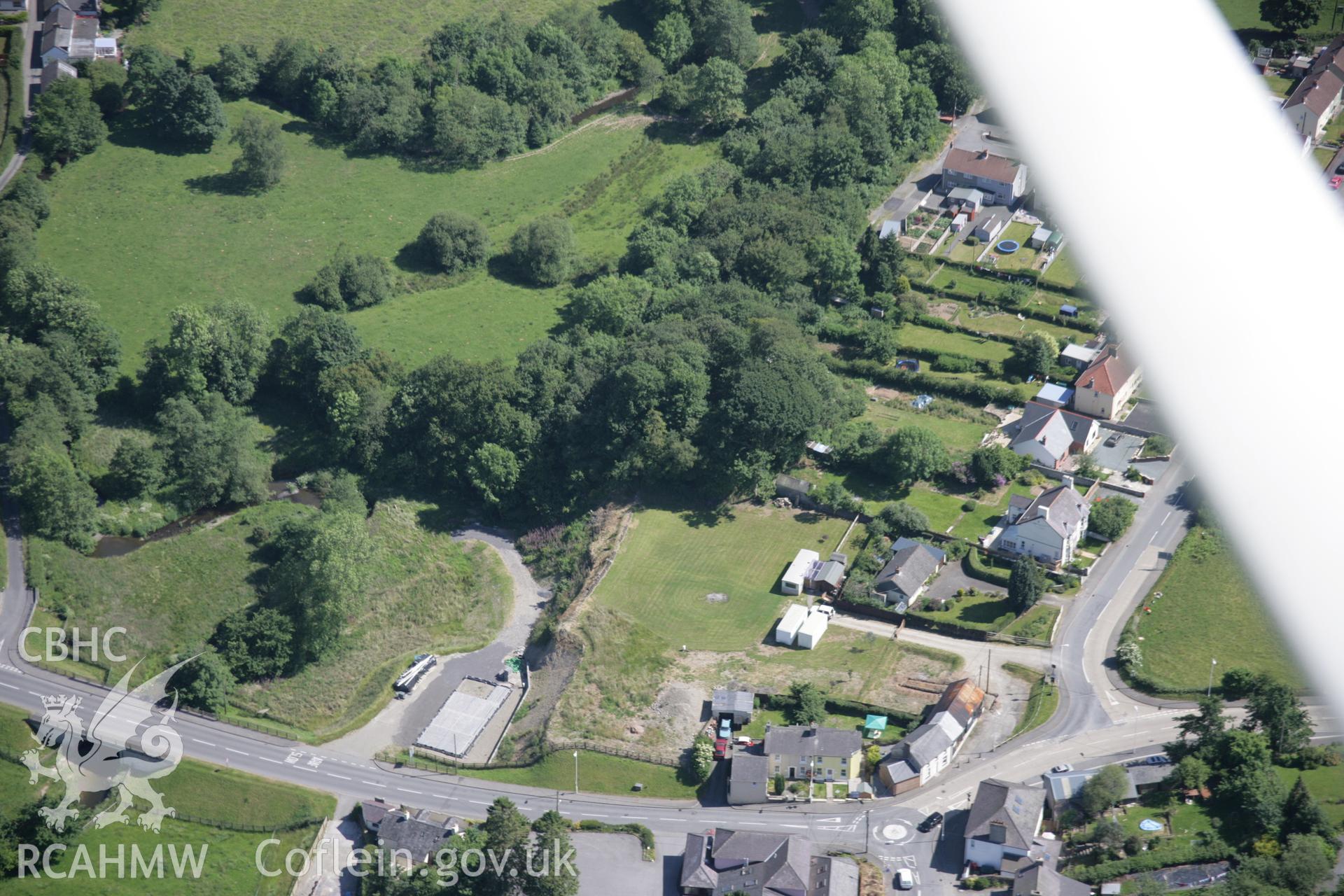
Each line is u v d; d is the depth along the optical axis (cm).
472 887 19075
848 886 18912
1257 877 17362
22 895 19412
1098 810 19400
